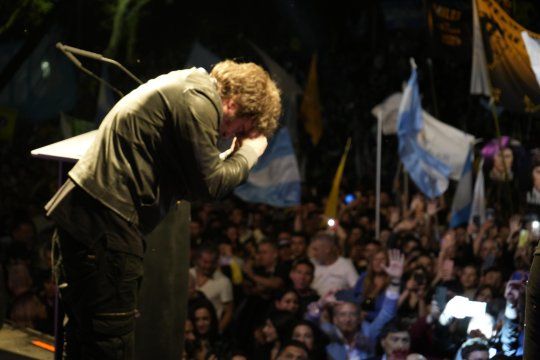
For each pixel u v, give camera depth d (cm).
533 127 1261
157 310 287
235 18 1666
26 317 696
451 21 970
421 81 1482
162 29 1539
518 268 788
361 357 619
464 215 944
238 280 780
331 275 741
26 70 1251
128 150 236
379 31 1683
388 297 642
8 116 1259
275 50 1723
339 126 1540
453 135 947
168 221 288
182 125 234
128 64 1433
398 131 923
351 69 1634
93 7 1234
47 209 239
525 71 834
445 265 729
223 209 1074
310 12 1738
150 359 286
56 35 1188
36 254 807
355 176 1427
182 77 240
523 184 951
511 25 845
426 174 925
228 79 245
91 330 240
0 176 1263
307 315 665
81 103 1333
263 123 250
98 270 236
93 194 234
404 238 795
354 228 900
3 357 352
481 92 870
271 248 786
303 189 1241
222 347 654
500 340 552
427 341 602
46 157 264
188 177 240
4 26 887
